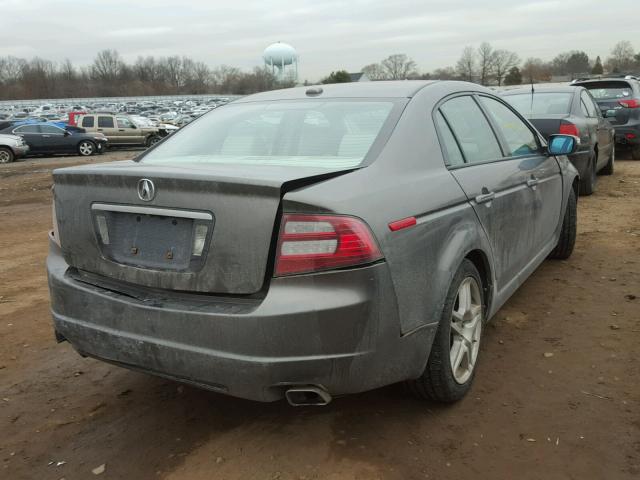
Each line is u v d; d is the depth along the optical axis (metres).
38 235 8.27
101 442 2.98
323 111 3.37
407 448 2.80
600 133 9.34
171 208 2.60
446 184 3.06
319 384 2.46
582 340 3.89
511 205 3.75
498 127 4.08
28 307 5.02
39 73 129.12
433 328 2.80
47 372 3.78
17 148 22.88
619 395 3.20
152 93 134.75
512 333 4.05
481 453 2.75
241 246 2.46
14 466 2.81
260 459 2.77
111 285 2.85
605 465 2.64
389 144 2.94
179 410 3.26
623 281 5.00
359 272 2.41
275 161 3.02
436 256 2.85
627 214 7.62
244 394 2.51
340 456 2.76
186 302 2.60
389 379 2.63
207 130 3.60
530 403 3.15
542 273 5.31
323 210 2.39
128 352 2.72
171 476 2.68
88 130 28.88
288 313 2.37
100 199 2.83
